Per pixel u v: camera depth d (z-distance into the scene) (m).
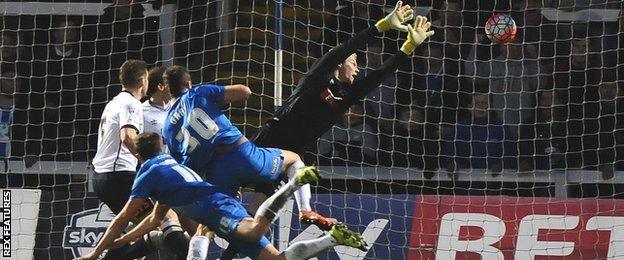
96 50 40.38
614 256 35.59
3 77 39.78
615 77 39.59
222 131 29.73
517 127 38.69
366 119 38.88
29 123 39.53
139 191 29.05
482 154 38.38
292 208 35.59
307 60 40.09
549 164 37.94
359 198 36.00
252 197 34.91
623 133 39.00
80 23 40.88
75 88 40.12
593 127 39.09
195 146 29.62
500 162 38.19
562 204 35.94
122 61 40.62
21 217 35.97
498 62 39.06
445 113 38.97
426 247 35.88
